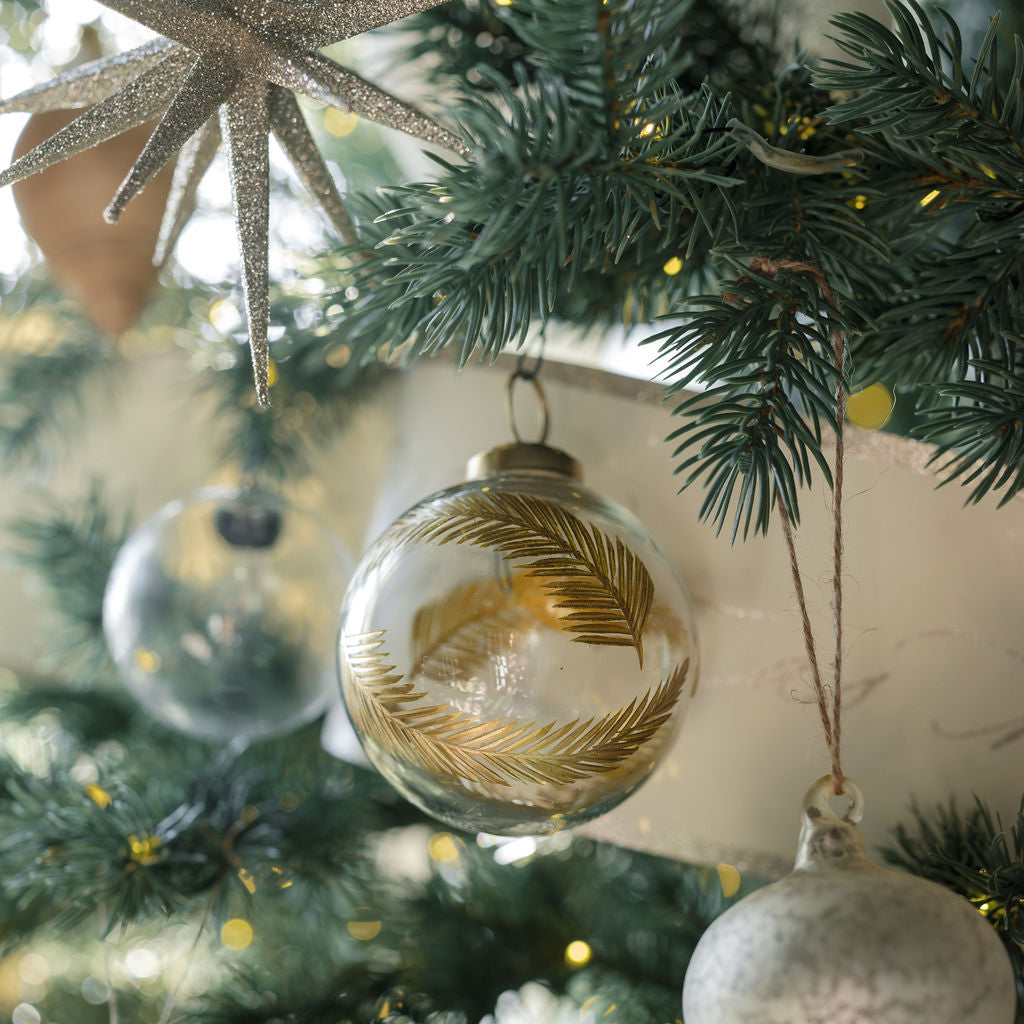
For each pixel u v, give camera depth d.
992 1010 0.31
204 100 0.33
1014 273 0.36
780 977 0.31
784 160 0.33
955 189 0.36
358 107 0.33
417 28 0.44
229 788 0.51
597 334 0.50
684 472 0.43
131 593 0.47
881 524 0.40
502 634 0.35
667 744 0.37
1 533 0.67
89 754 0.60
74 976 0.67
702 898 0.53
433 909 0.54
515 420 0.46
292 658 0.47
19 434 0.62
